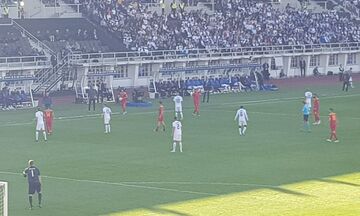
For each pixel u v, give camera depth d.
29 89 112.38
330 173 64.00
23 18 132.00
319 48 146.25
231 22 147.25
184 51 130.38
